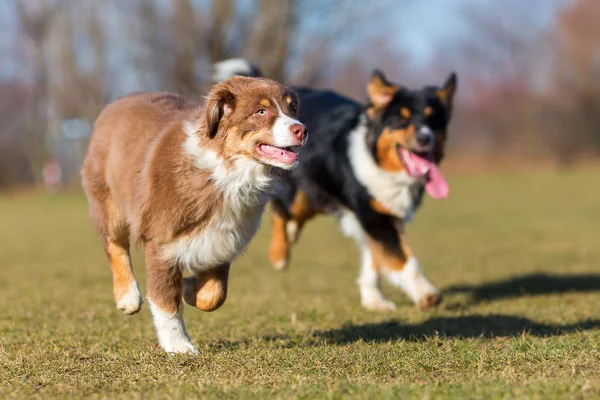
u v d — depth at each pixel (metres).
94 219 7.25
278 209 10.95
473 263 14.62
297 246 18.84
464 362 5.89
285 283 12.38
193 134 6.18
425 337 7.20
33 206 35.91
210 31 37.88
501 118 65.94
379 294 9.83
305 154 10.11
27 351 6.55
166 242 6.16
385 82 9.64
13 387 5.34
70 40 48.09
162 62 39.16
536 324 8.07
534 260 14.97
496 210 28.17
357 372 5.60
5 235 22.39
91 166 7.17
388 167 9.38
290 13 37.25
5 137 57.38
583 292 10.75
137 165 6.45
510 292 10.93
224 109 6.16
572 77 61.06
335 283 12.39
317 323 8.36
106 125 7.17
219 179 6.08
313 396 4.91
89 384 5.34
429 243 18.55
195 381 5.38
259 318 8.62
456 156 62.28
